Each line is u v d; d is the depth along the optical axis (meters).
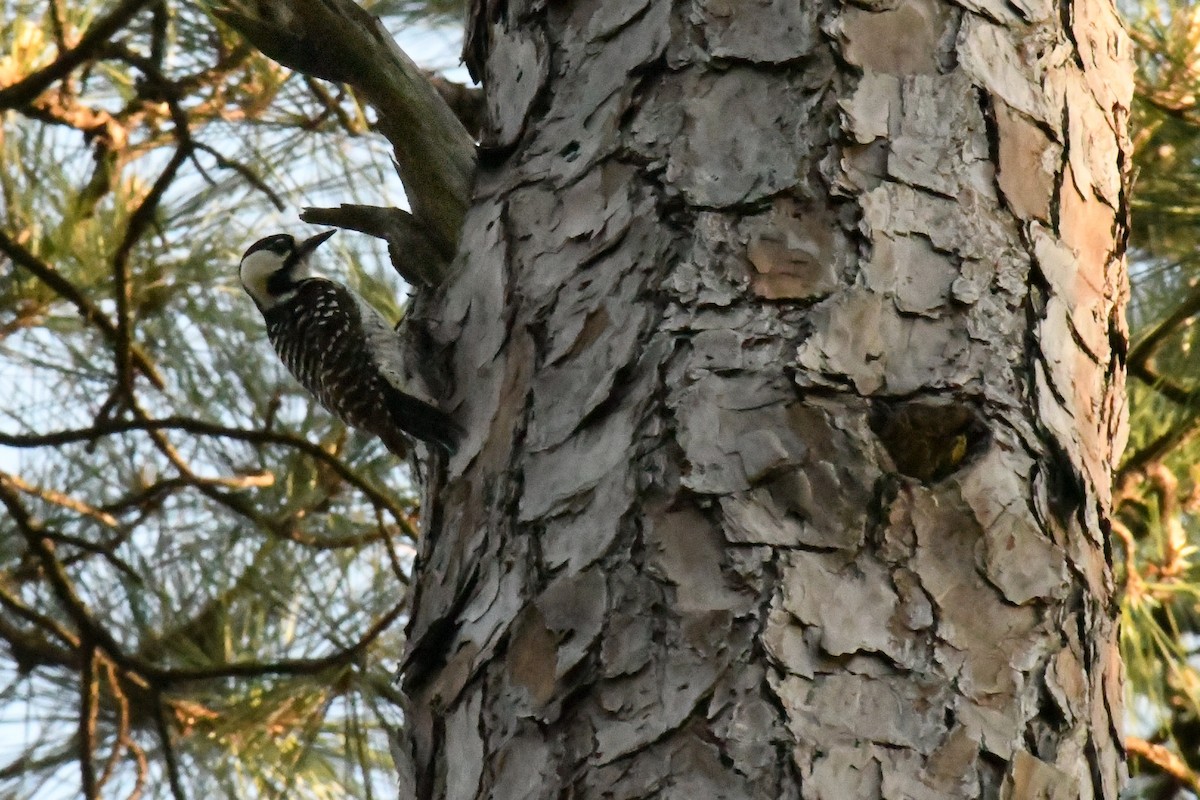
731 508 4.57
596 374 4.96
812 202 5.03
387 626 9.27
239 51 9.70
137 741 9.32
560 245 5.31
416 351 5.66
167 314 9.99
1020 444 4.81
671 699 4.37
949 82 5.27
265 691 9.12
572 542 4.73
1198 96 7.98
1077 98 5.56
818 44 5.24
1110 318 5.54
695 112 5.23
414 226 5.96
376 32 6.00
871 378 4.80
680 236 5.03
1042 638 4.58
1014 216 5.18
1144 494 8.30
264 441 9.41
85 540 9.41
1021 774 4.35
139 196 10.07
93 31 9.27
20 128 9.69
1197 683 7.75
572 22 5.71
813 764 4.22
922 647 4.46
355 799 9.12
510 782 4.53
